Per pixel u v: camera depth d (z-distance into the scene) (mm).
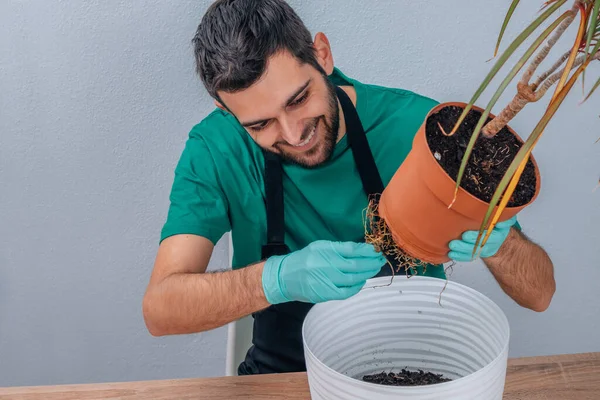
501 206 730
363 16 1760
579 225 1991
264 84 1080
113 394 1133
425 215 893
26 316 2059
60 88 1796
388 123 1458
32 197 1909
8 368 2125
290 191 1426
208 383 1153
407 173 902
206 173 1415
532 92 751
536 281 1288
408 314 1122
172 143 1872
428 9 1758
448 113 926
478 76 1838
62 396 1128
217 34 1074
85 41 1752
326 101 1180
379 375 1147
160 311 1254
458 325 1099
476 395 906
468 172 868
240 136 1438
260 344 1472
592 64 1802
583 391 1124
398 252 1056
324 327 1109
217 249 1969
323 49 1222
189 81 1805
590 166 1920
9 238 1955
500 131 917
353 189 1430
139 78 1796
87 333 2094
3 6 1704
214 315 1214
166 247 1346
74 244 1974
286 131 1139
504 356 936
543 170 1931
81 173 1890
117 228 1961
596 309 2088
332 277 1069
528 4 1759
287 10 1112
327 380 927
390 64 1815
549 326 2105
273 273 1136
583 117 1864
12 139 1843
